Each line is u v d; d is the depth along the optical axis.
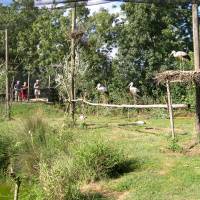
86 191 9.02
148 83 27.84
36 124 12.65
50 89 27.19
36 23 32.84
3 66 29.91
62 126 12.82
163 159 10.41
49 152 11.07
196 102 11.46
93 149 9.78
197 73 10.88
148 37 28.20
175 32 28.89
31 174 10.96
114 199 8.55
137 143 12.28
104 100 21.72
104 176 9.64
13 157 11.80
